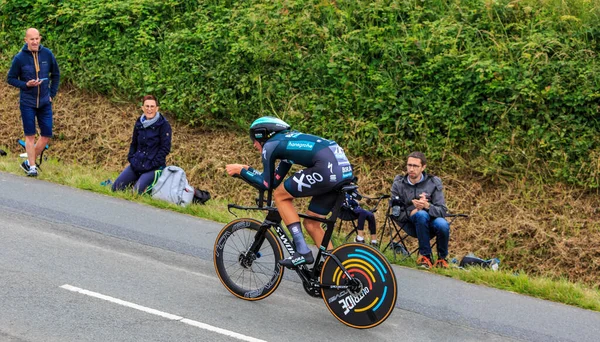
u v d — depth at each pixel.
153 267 6.45
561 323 5.83
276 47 11.24
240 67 11.35
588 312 6.21
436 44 10.40
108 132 11.54
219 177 10.62
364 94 10.49
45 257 6.38
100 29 12.61
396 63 10.49
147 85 11.73
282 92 10.94
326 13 11.64
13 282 5.66
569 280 8.33
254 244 5.76
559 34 10.20
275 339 5.02
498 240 8.94
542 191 9.33
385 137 10.14
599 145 9.25
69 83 12.41
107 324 5.02
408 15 11.20
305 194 5.45
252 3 12.25
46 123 9.63
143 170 9.02
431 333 5.41
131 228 7.61
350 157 10.33
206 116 11.32
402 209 7.57
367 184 9.99
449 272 7.06
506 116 9.63
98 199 8.67
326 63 10.87
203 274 6.41
